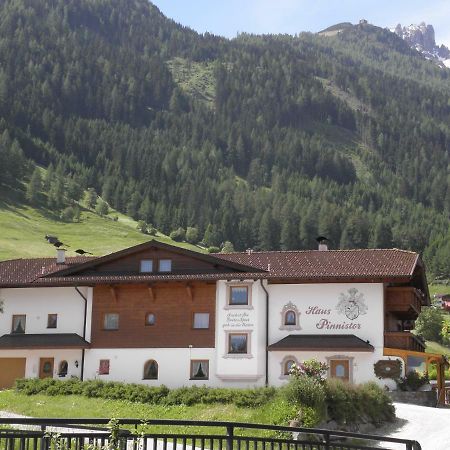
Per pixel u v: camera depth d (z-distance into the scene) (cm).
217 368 4828
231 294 4934
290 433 3117
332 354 4750
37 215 18938
